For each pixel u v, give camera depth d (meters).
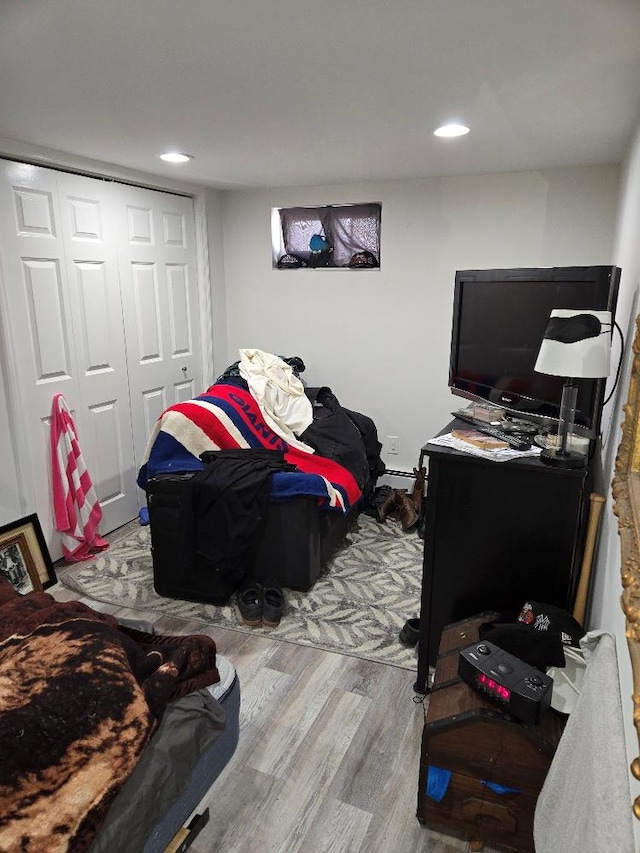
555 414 1.92
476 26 1.34
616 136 2.38
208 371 3.97
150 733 1.18
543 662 1.59
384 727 1.92
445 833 1.56
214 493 2.46
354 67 1.61
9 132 2.32
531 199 3.25
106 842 1.08
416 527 3.41
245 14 1.27
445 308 3.57
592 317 1.60
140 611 2.59
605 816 0.83
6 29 1.36
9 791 1.01
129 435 3.39
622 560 0.97
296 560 2.69
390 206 3.54
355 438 3.28
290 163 2.96
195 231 3.77
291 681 2.14
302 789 1.69
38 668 1.20
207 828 1.57
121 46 1.46
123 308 3.24
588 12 1.27
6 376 2.58
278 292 3.94
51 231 2.75
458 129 2.27
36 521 2.50
